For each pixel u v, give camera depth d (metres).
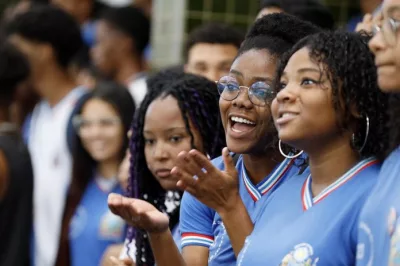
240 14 7.20
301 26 3.87
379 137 3.32
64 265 6.59
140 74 7.81
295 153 3.73
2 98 6.44
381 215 3.03
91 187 6.50
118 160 6.48
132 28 8.03
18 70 6.47
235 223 3.65
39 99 7.51
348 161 3.31
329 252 3.16
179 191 4.60
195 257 3.94
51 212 6.89
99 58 8.16
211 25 5.74
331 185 3.29
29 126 7.41
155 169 4.51
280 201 3.42
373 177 3.24
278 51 3.79
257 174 3.84
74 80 7.49
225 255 3.76
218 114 4.52
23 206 6.20
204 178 3.64
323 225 3.20
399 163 3.08
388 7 3.06
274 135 3.72
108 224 6.23
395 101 3.27
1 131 6.25
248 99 3.75
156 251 3.59
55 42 7.35
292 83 3.32
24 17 7.40
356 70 3.28
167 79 4.64
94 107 6.49
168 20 7.56
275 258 3.23
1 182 6.12
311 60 3.29
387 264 2.96
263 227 3.39
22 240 6.19
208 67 5.65
